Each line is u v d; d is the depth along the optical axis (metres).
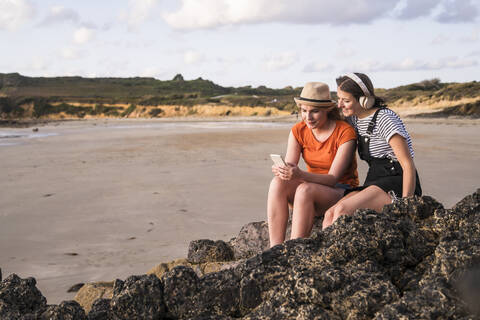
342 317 1.57
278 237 2.90
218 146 20.95
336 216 2.64
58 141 27.22
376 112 2.94
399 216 2.11
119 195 9.82
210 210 8.27
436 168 12.03
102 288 3.20
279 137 26.30
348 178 3.21
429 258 1.80
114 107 97.81
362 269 1.67
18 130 44.34
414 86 90.12
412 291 1.61
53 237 6.89
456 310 1.43
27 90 149.62
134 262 5.65
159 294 1.82
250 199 9.08
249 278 1.82
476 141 19.92
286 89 168.25
